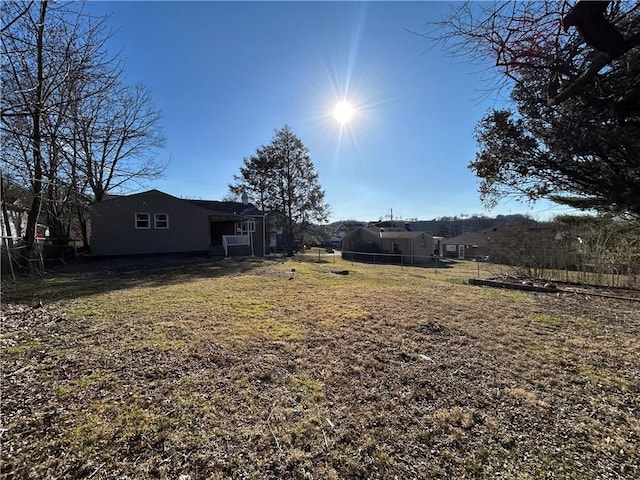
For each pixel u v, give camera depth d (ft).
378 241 89.30
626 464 5.85
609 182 10.55
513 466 5.82
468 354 11.47
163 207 49.78
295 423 7.13
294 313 16.83
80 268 36.58
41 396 8.07
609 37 5.06
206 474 5.56
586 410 7.78
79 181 20.18
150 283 26.40
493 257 50.72
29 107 10.55
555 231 39.01
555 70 6.35
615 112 7.30
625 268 27.61
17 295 20.88
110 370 9.66
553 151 11.18
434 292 24.23
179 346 11.72
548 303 20.40
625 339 13.24
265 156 75.25
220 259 49.26
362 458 6.04
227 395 8.30
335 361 10.65
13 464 5.67
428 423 7.19
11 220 25.21
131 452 6.07
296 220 76.23
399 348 11.92
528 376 9.69
